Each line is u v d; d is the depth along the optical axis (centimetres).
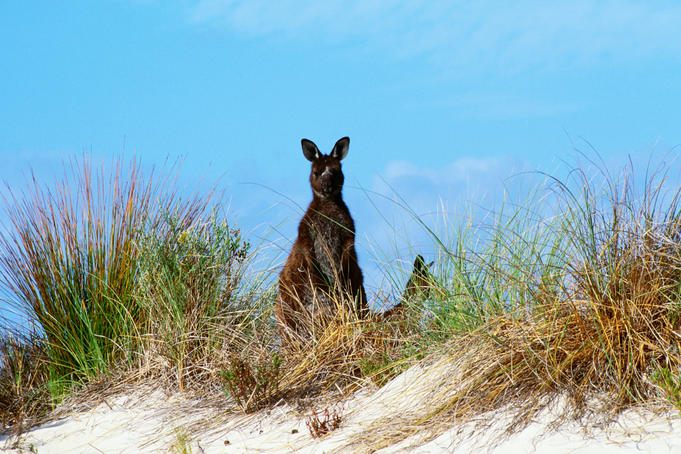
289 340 2539
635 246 1691
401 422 1680
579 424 1420
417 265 2250
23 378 2692
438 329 2075
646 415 1393
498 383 1645
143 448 1994
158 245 2794
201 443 1941
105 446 2070
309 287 2738
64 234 2797
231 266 2833
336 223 2748
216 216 2900
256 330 2680
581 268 1723
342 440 1698
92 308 2755
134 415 2241
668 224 1738
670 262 1692
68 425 2278
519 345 1672
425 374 1836
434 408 1669
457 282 2077
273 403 2102
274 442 1831
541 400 1527
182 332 2477
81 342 2675
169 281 2639
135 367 2562
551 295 1739
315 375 2228
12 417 2419
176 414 2181
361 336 2311
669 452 1253
